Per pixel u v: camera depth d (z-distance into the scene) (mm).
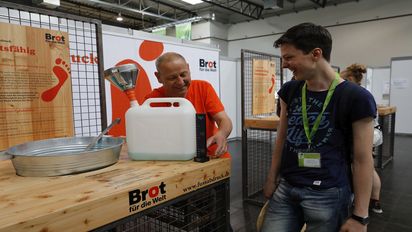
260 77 3145
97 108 2131
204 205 1081
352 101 1021
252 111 3082
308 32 1023
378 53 7953
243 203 2971
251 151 3441
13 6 1206
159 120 994
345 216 1128
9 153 866
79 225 642
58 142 1063
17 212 593
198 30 10133
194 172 917
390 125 4605
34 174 851
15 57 1217
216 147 1110
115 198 708
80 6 8594
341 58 8539
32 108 1282
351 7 8234
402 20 7543
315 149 1104
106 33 2875
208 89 1477
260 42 9875
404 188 3334
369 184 1042
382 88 7676
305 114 1138
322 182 1095
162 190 821
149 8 9367
